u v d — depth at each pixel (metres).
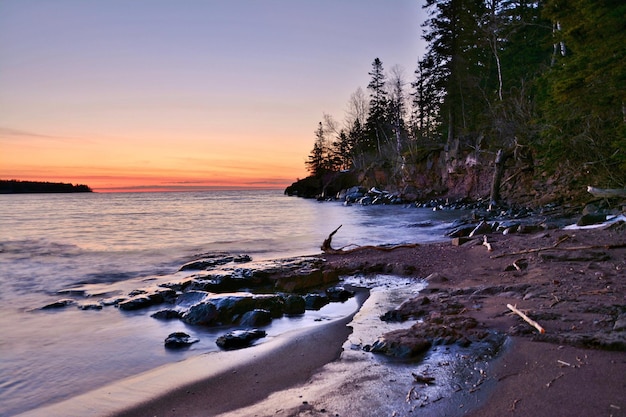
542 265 9.42
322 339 6.37
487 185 38.09
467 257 12.10
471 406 3.82
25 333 7.23
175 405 4.49
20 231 25.95
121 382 5.20
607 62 13.73
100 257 15.95
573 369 4.28
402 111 67.81
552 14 15.65
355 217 32.94
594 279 7.70
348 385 4.49
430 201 42.78
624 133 17.75
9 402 4.77
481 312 6.61
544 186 30.67
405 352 5.22
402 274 11.28
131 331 7.28
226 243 19.33
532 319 5.83
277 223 29.39
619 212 16.39
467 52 43.31
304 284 10.36
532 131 31.02
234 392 4.70
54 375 5.49
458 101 45.62
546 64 36.12
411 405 3.94
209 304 7.83
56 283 11.70
